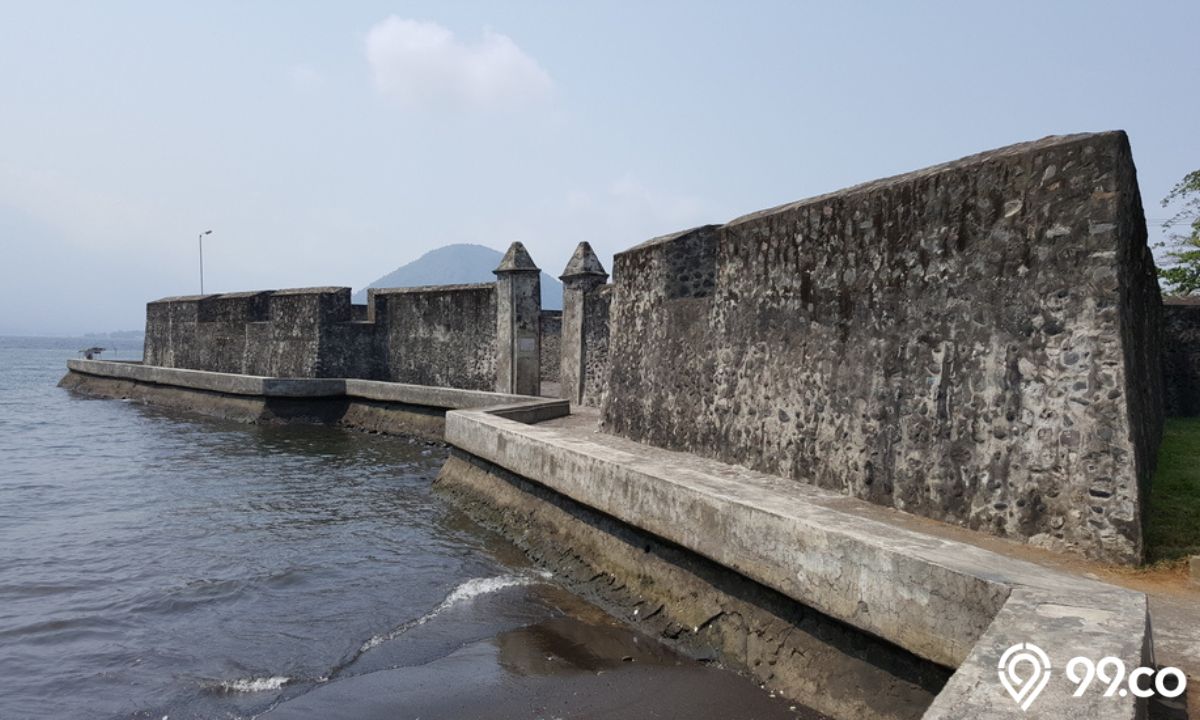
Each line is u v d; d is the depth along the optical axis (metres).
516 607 7.62
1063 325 5.77
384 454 17.53
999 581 3.81
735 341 9.53
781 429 8.56
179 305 31.83
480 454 11.59
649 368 11.63
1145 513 5.51
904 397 7.00
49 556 9.59
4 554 9.67
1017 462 5.98
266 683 6.04
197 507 12.30
